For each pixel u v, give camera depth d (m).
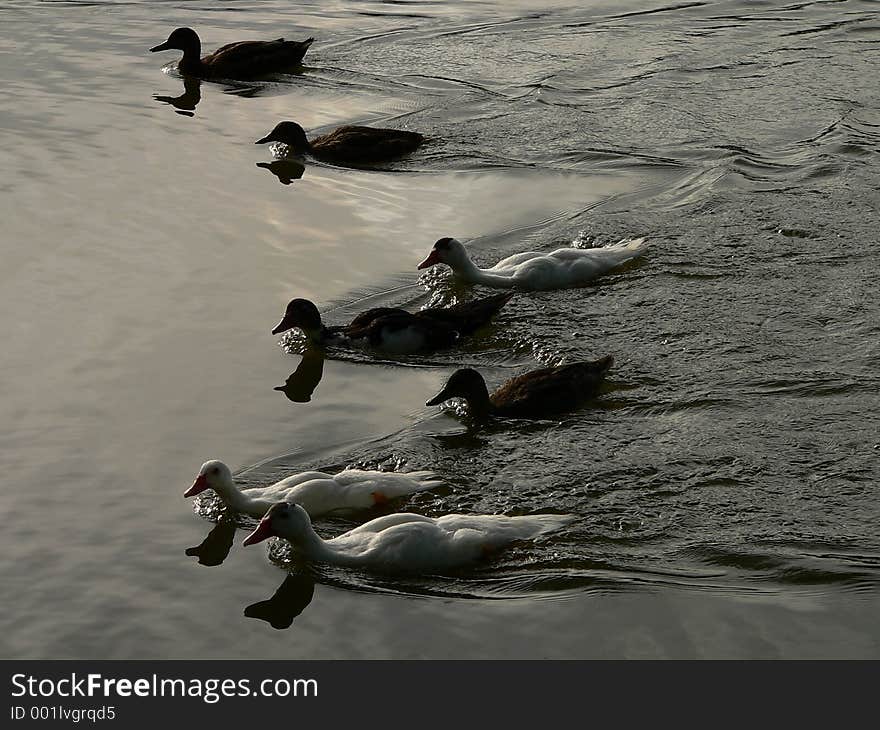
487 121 24.14
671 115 24.33
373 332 16.06
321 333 16.12
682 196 20.62
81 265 18.16
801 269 18.11
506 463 13.65
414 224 19.83
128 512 12.69
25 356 15.69
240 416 14.55
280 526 11.87
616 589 11.55
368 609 11.36
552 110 24.66
